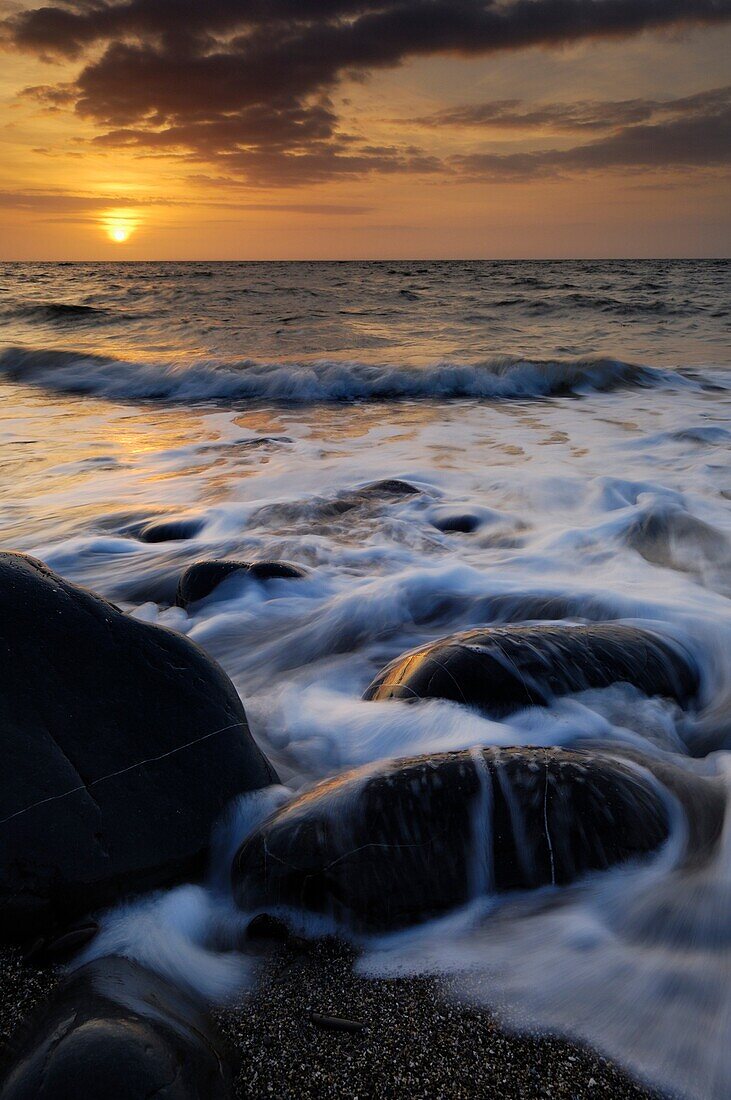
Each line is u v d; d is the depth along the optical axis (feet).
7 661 8.41
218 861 8.09
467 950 6.87
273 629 14.34
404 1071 5.69
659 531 18.74
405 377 41.29
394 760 8.43
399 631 14.11
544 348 52.95
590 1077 5.59
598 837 7.62
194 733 8.70
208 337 58.90
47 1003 6.18
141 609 15.34
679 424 30.96
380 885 7.23
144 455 27.58
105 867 7.49
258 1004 6.40
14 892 7.23
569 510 20.85
